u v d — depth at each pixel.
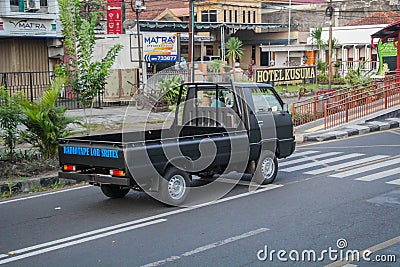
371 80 26.91
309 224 8.34
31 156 13.20
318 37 49.47
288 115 12.01
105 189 10.20
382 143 17.00
